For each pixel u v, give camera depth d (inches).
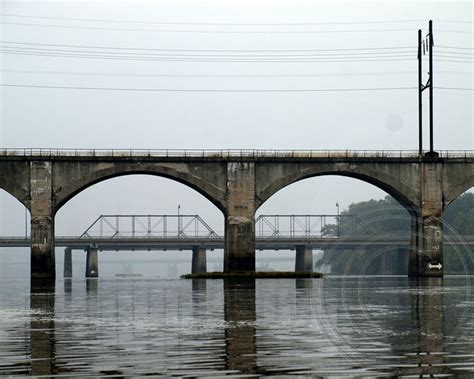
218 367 822.5
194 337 1113.4
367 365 797.9
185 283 3654.0
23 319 1514.5
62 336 1163.9
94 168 3964.1
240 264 4030.5
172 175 4008.4
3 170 3912.4
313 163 4057.6
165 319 1457.9
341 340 962.7
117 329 1263.5
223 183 4035.4
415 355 844.0
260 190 4047.7
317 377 746.2
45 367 841.5
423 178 4087.1
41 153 3929.6
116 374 789.9
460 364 792.9
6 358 918.4
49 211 3924.7
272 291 2546.8
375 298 1393.9
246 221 4025.6
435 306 1407.5
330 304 991.6
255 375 767.7
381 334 991.0
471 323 1078.4
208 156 4023.1
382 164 4077.3
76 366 846.5
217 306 1824.6
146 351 964.6
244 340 1058.7
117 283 4037.9
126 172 3996.1
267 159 4042.8
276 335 1107.3
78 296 2484.0
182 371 800.9
